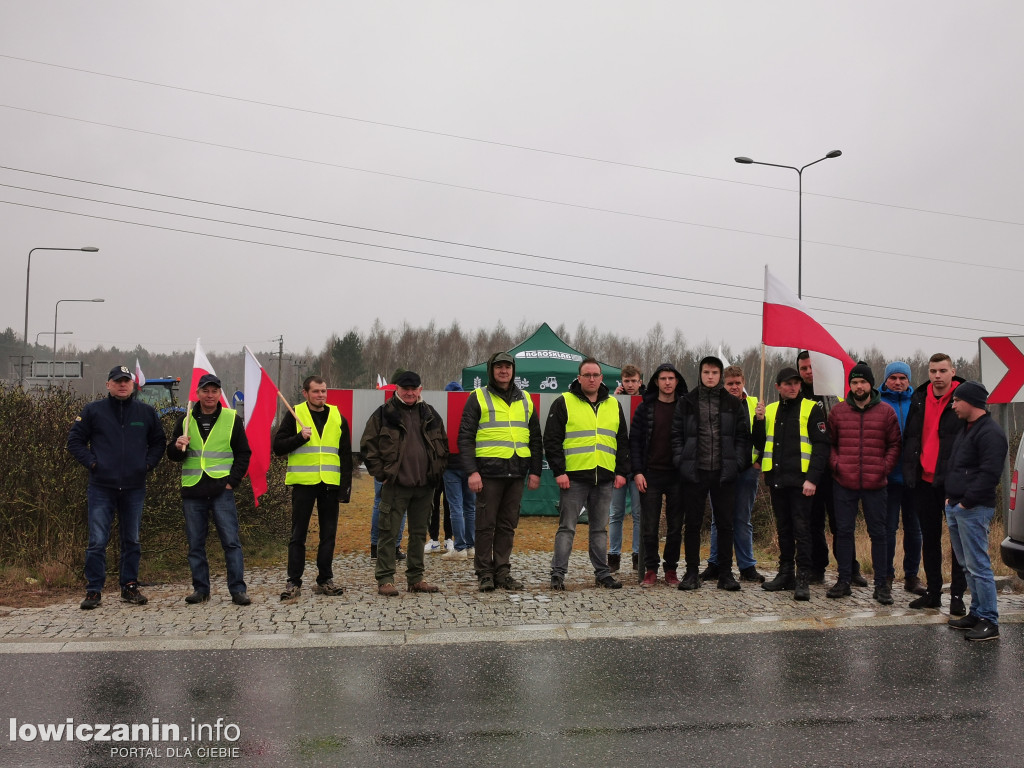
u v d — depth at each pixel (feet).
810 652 19.29
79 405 30.63
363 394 30.32
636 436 27.32
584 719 15.06
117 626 21.06
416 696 16.22
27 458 28.25
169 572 29.04
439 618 22.12
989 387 27.14
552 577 26.25
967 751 13.69
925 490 23.84
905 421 26.73
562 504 26.32
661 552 35.17
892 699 16.15
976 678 17.44
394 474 24.89
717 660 18.63
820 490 27.30
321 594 25.22
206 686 16.72
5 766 13.00
